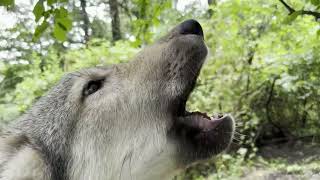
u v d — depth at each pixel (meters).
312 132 1.99
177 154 0.50
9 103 1.49
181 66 0.50
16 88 1.50
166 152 0.50
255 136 1.90
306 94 1.81
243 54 1.85
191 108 1.73
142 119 0.50
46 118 0.52
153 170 0.50
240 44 1.82
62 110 0.52
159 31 1.35
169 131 0.50
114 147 0.50
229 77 1.85
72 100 0.52
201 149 0.49
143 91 0.51
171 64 0.50
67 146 0.50
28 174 0.46
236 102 1.84
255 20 1.71
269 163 1.68
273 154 1.83
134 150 0.50
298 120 2.01
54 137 0.51
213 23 1.84
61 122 0.51
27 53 1.81
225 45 1.83
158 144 0.50
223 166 1.51
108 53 1.52
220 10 1.71
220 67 1.84
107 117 0.50
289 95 1.93
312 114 2.00
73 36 2.02
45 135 0.51
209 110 1.76
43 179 0.47
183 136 0.50
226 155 1.51
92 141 0.50
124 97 0.51
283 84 1.79
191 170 1.53
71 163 0.50
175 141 0.50
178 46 0.50
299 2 1.34
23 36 1.83
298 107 1.96
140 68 0.52
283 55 1.73
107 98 0.51
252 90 1.87
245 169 1.60
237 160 1.54
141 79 0.51
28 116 0.55
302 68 1.75
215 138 0.49
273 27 1.64
